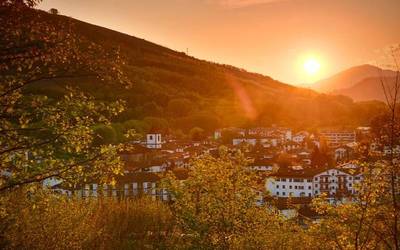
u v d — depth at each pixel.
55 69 11.22
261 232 15.62
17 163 11.19
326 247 14.27
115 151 11.95
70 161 11.52
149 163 108.94
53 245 13.68
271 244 16.03
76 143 11.85
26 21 10.75
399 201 10.37
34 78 11.02
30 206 13.21
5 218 12.70
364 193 11.04
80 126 11.81
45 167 11.34
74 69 11.27
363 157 10.72
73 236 14.60
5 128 11.05
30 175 11.16
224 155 16.05
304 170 109.94
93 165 11.65
